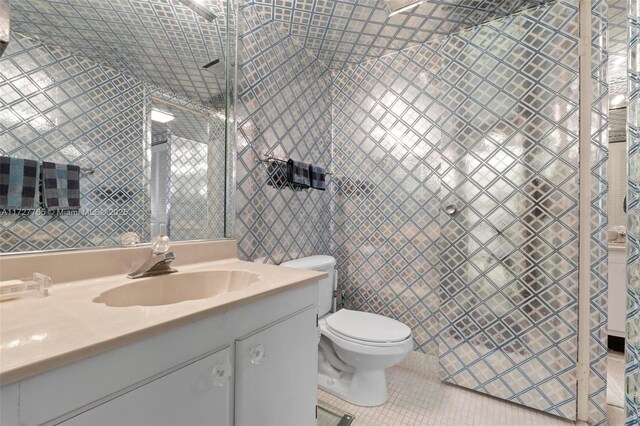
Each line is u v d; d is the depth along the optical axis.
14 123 0.87
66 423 0.48
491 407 1.56
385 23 1.70
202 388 0.69
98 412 0.52
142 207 1.16
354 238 2.17
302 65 1.94
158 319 0.61
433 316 1.88
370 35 1.82
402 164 1.98
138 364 0.58
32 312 0.66
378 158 2.07
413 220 1.94
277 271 1.13
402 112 1.97
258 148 1.60
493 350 1.64
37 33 0.92
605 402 1.41
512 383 1.58
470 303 1.71
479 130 1.69
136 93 1.16
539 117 1.53
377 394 1.58
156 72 1.22
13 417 0.43
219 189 1.42
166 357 0.62
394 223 2.01
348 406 1.57
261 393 0.85
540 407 1.51
